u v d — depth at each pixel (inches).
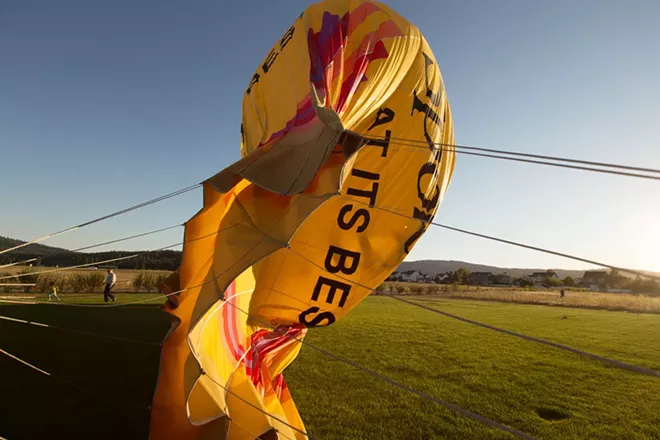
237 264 112.5
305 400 228.4
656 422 214.1
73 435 170.1
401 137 164.2
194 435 119.4
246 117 174.4
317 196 114.2
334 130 114.0
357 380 268.5
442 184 186.5
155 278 981.8
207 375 117.0
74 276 932.0
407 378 282.7
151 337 385.4
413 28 166.2
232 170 119.8
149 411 197.6
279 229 115.3
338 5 156.4
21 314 510.0
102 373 259.9
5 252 118.1
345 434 185.3
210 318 131.9
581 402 244.1
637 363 353.4
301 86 143.2
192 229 120.2
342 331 484.7
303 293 170.1
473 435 189.2
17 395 213.5
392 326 533.3
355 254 169.6
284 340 173.3
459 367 319.6
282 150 126.6
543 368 323.0
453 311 776.3
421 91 166.4
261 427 126.3
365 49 152.3
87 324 452.4
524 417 217.8
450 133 191.2
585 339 471.2
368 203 165.8
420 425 198.1
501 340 441.1
